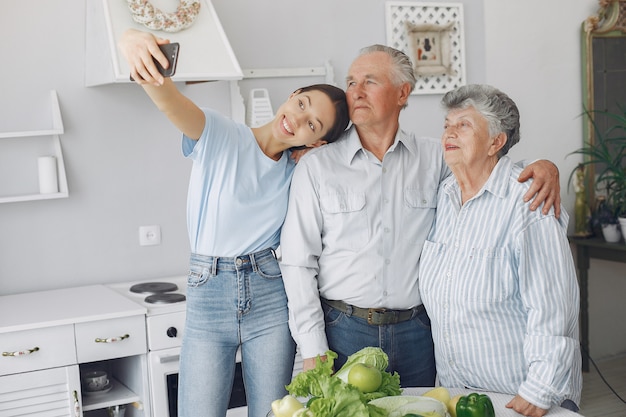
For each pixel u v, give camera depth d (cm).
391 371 223
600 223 437
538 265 194
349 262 219
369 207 219
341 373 170
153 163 353
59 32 334
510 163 203
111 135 345
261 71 363
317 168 221
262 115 355
